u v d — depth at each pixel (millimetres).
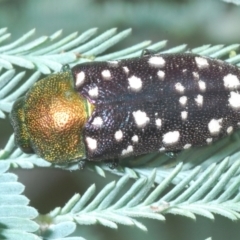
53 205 49
